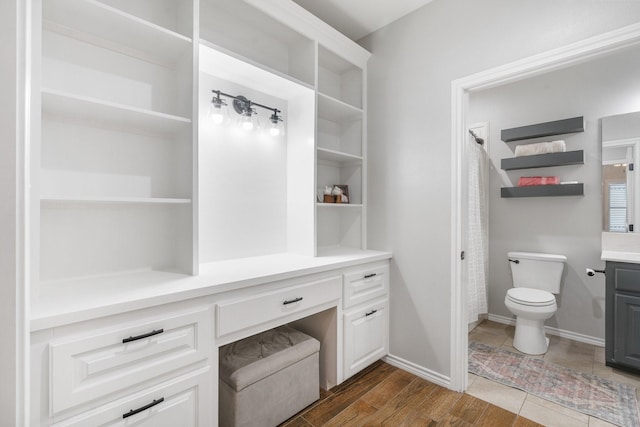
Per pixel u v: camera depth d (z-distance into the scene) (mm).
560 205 2791
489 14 1839
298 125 2225
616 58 2520
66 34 1358
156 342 1171
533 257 2803
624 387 1975
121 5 1505
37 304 1048
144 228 1587
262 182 2160
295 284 1680
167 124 1514
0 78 810
